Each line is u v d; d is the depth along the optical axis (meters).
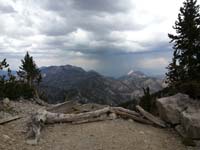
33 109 17.72
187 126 12.14
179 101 14.56
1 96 18.42
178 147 11.16
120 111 15.05
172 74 21.23
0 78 20.22
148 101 20.23
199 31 20.56
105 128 12.71
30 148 9.75
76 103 17.89
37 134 10.88
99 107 18.06
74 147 10.26
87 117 13.98
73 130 12.40
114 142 10.99
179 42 21.42
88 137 11.42
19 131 11.45
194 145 11.32
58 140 10.96
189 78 18.94
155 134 12.60
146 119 14.80
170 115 13.88
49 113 13.47
